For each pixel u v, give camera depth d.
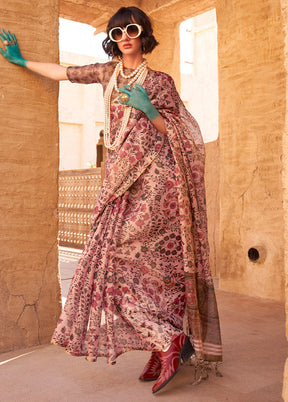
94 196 9.05
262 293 4.35
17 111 2.78
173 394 2.12
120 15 2.27
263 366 2.50
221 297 4.37
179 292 2.34
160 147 2.29
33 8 2.84
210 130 20.34
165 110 2.31
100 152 8.97
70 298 2.23
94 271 2.21
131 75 2.27
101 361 2.58
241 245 4.56
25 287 2.81
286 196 1.66
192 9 6.48
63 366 2.49
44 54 2.88
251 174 4.48
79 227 9.46
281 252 4.20
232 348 2.81
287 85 1.69
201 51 20.42
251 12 4.43
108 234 2.21
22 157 2.80
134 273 2.25
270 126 4.30
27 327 2.81
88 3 6.30
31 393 2.13
